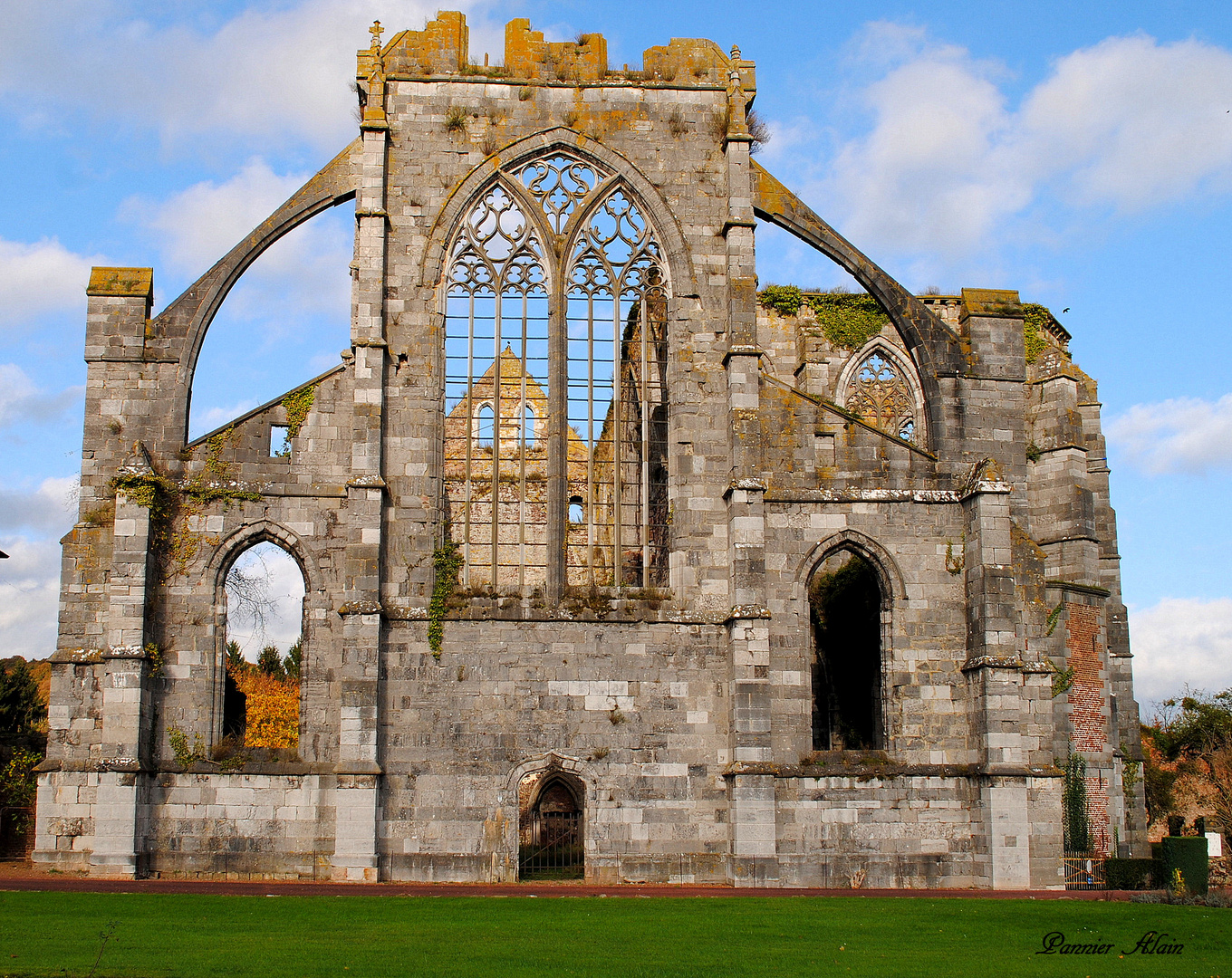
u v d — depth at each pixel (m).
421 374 47.31
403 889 40.25
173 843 43.38
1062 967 26.41
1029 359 65.44
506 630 45.91
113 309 47.03
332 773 44.09
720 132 50.62
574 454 61.41
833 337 63.62
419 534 46.19
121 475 44.56
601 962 25.62
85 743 43.75
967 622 47.19
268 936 28.11
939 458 48.66
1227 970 26.53
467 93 49.78
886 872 44.94
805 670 46.34
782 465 48.03
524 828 58.50
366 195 47.88
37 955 24.95
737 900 38.09
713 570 47.19
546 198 49.72
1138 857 57.16
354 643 44.16
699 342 48.91
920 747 46.22
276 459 46.31
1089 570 61.41
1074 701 58.00
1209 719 79.31
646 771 45.44
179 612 44.94
